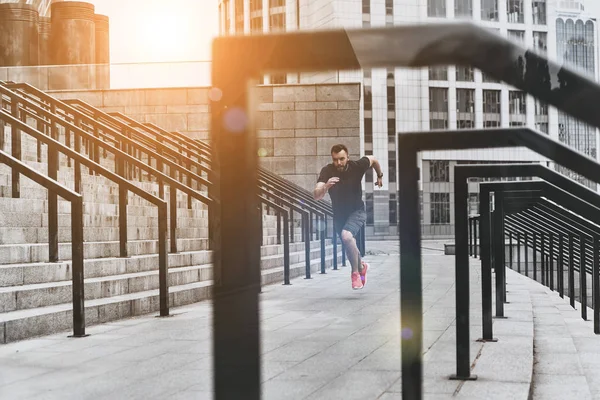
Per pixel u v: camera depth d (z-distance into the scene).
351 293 8.51
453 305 7.26
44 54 24.94
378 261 15.53
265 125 19.06
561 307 9.52
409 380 2.25
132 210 9.91
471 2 62.84
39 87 19.50
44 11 34.88
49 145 6.88
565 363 4.71
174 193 8.51
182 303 7.34
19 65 22.78
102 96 19.48
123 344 4.80
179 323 5.88
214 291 0.99
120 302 6.16
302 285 9.69
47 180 5.23
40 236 7.27
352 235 8.54
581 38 71.06
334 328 5.60
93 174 11.27
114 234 8.50
